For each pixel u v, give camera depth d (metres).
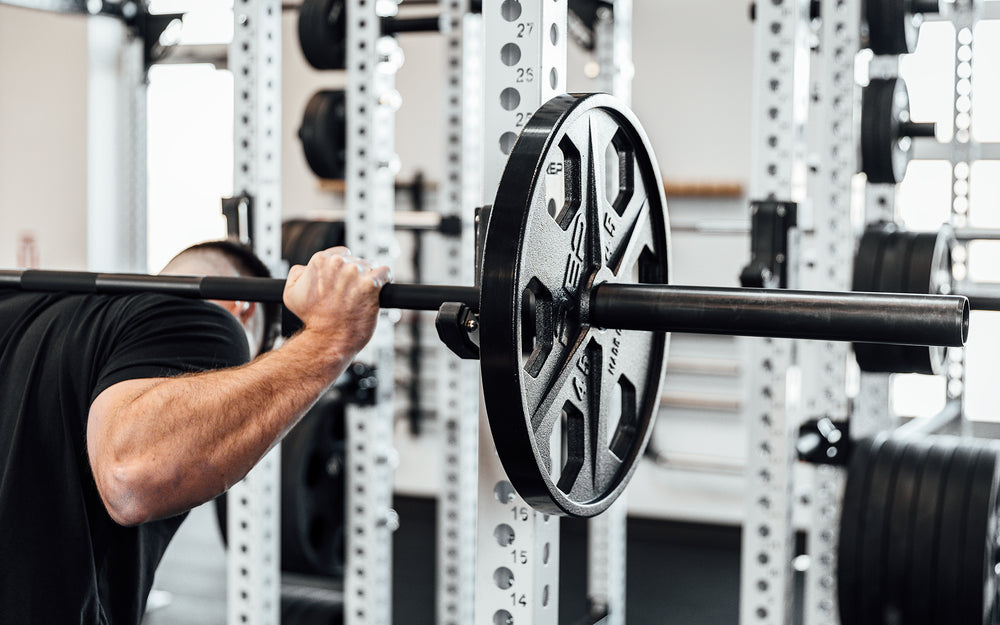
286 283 1.50
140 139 6.02
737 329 1.33
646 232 1.57
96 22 6.10
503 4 1.60
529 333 1.25
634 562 5.35
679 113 5.62
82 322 1.58
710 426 5.59
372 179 3.29
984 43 5.02
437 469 6.07
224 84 6.45
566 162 1.36
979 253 5.09
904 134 3.21
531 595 1.63
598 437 1.46
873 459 3.11
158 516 1.40
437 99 6.07
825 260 3.13
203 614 4.52
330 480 3.44
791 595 3.04
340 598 3.43
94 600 1.58
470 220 3.98
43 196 6.28
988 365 5.09
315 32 3.50
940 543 2.99
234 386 1.39
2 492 1.54
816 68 3.39
